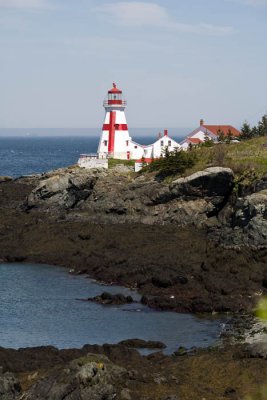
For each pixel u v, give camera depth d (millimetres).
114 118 117750
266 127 118812
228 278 62188
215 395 35812
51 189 91875
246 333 47719
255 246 67312
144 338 49375
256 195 70562
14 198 104000
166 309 56750
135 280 64250
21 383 36344
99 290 63000
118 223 82188
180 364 40781
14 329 51688
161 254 70562
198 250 70562
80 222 83688
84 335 50219
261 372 38562
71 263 72688
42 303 58875
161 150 108875
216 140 125062
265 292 59719
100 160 108750
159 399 34469
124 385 35094
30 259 75438
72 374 34000
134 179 89875
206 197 79875
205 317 54594
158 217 81062
